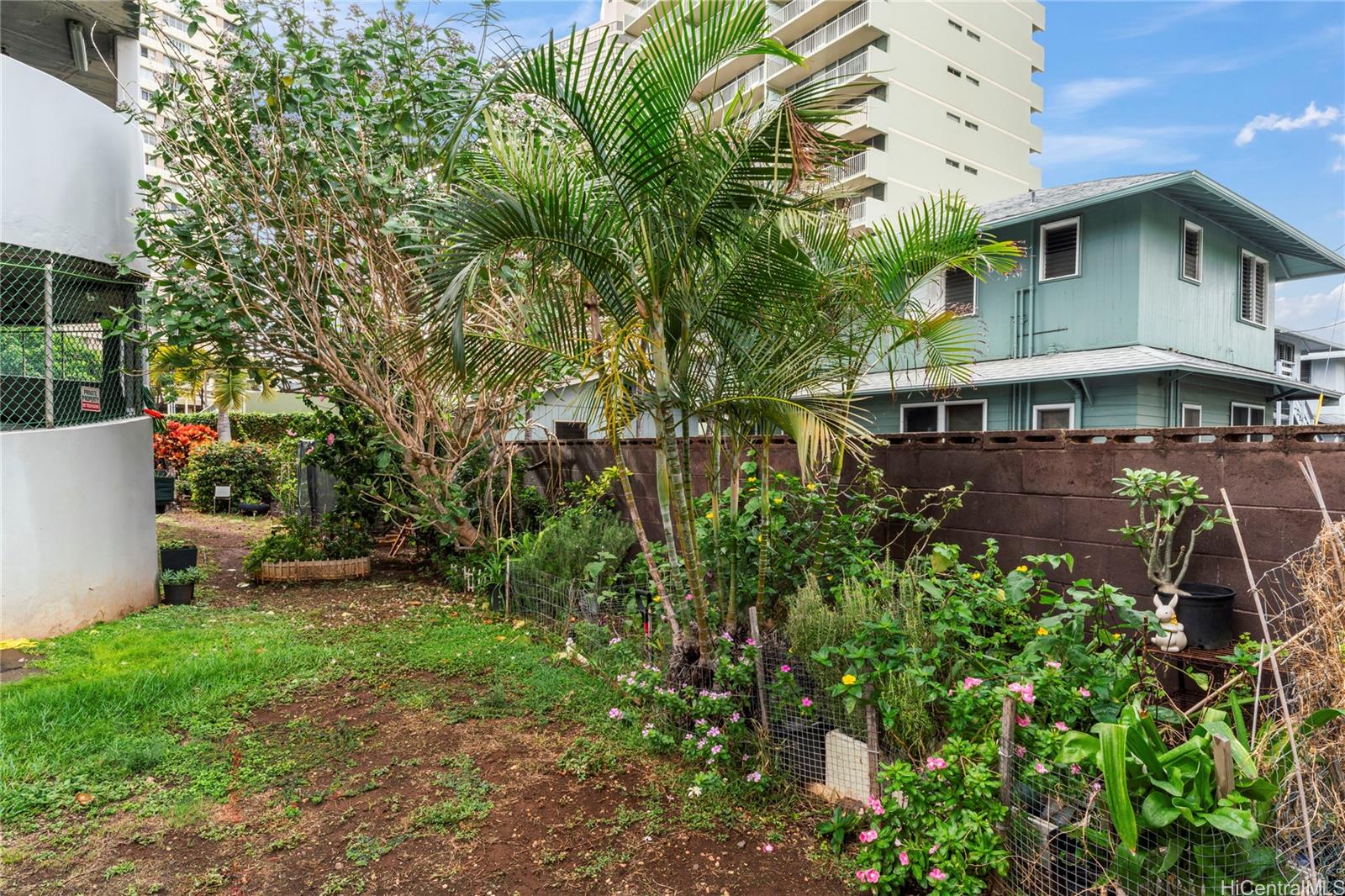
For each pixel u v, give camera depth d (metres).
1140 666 3.03
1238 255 11.81
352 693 4.32
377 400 6.76
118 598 5.92
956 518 4.61
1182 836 2.06
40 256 5.48
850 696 2.86
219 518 12.13
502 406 7.09
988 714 2.76
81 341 6.15
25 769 3.24
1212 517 3.47
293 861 2.72
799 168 3.05
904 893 2.54
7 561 5.08
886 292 4.07
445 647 5.16
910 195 25.94
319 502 9.84
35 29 7.53
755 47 3.13
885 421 12.16
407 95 6.36
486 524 7.92
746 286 3.43
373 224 6.26
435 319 3.12
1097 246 10.23
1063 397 9.98
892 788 2.57
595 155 3.21
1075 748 2.21
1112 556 3.86
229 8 5.94
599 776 3.36
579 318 3.64
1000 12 29.83
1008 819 2.46
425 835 2.89
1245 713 2.91
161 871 2.64
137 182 6.38
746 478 5.44
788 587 4.30
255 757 3.48
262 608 6.39
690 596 3.98
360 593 7.04
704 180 3.29
